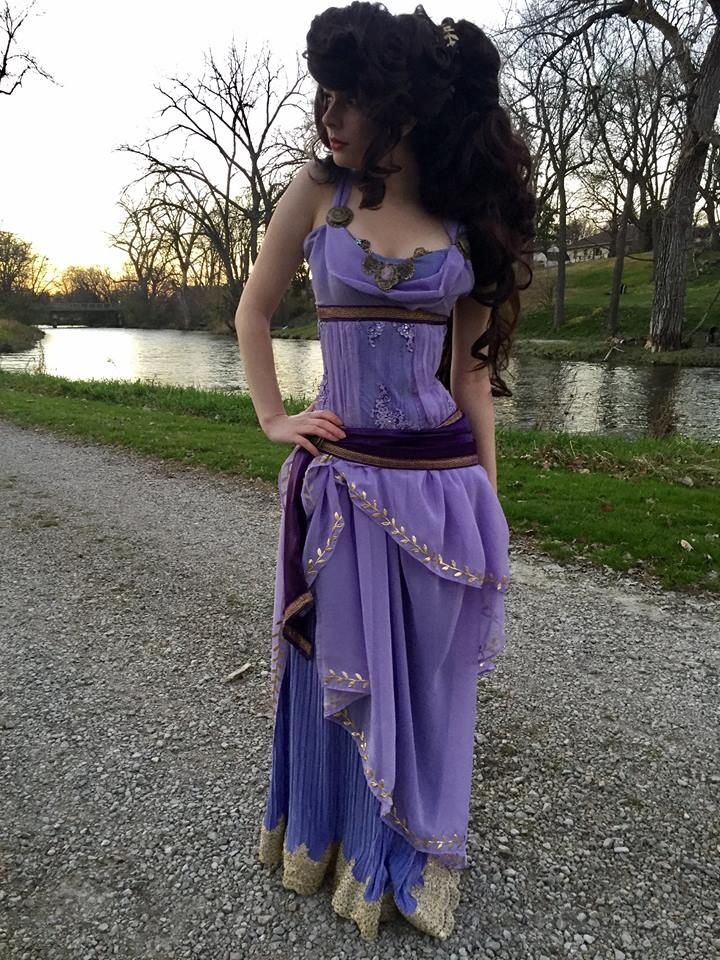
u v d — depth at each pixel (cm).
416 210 157
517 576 420
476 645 176
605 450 781
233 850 210
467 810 181
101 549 472
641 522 502
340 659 161
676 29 1594
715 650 332
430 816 175
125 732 269
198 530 513
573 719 276
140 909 190
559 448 790
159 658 325
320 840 189
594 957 176
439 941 180
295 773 185
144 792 236
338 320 156
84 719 277
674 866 205
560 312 3023
